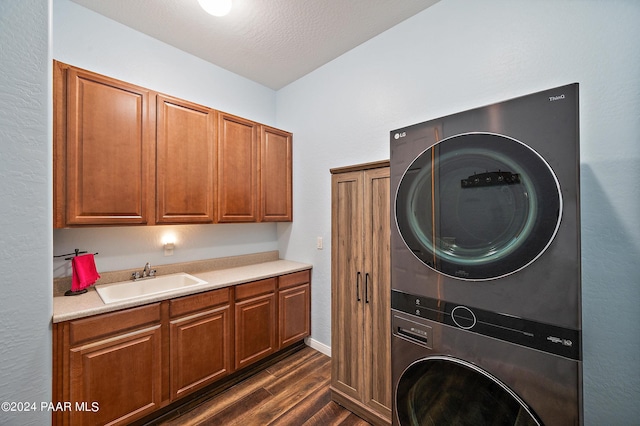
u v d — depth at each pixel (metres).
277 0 1.83
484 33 1.67
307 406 1.88
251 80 2.96
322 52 2.46
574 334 0.83
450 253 1.09
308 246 2.82
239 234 2.84
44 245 0.90
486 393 0.99
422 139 1.19
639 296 1.22
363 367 1.77
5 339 0.83
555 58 1.42
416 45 1.98
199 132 2.21
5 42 0.81
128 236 2.15
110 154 1.77
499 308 0.97
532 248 0.90
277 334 2.47
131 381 1.63
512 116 0.95
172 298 1.81
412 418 1.20
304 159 2.85
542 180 0.89
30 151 0.86
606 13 1.29
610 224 1.28
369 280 1.75
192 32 2.19
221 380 2.16
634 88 1.22
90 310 1.49
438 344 1.12
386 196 1.68
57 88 1.59
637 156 1.22
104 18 2.02
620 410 1.25
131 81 2.14
